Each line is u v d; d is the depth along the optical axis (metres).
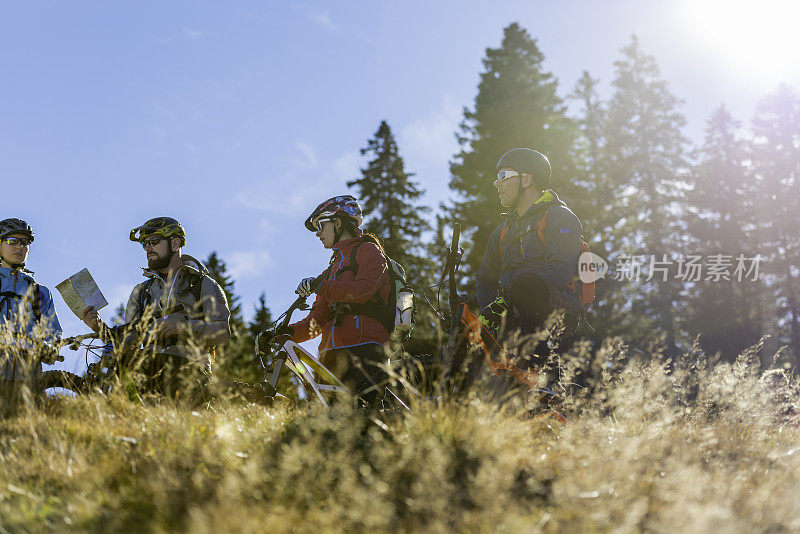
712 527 3.07
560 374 4.94
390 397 5.15
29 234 6.78
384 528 3.04
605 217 33.84
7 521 3.14
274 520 2.91
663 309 34.53
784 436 5.16
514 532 2.98
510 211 6.34
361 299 5.46
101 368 5.66
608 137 40.19
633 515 3.08
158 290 6.51
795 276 41.53
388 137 35.41
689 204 41.12
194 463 3.65
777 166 45.12
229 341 6.25
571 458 3.84
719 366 5.30
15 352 5.39
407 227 34.22
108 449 3.96
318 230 6.05
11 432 4.35
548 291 5.46
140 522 3.05
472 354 5.11
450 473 3.54
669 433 4.67
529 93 32.12
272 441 4.04
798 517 3.40
